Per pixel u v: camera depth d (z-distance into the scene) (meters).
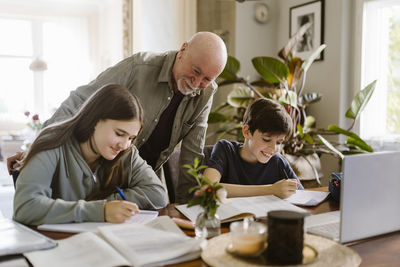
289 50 2.95
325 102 3.41
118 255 0.78
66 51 6.68
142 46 3.85
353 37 3.24
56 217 1.02
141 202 1.19
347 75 3.27
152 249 0.81
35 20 6.49
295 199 1.31
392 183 0.97
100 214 1.03
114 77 1.57
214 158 1.54
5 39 6.35
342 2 3.20
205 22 3.83
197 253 0.82
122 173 1.23
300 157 2.67
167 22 3.88
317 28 3.41
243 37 3.77
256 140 1.45
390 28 3.09
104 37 6.49
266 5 3.84
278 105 1.47
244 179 1.55
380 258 0.83
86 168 1.16
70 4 6.59
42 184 1.08
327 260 0.77
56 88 6.67
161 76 1.59
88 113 1.13
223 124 3.31
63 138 1.12
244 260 0.77
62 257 0.79
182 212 1.13
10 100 6.43
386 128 3.16
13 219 1.06
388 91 3.13
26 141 4.65
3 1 6.21
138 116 1.12
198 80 1.47
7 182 3.94
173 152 1.79
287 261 0.75
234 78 2.88
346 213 0.88
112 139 1.10
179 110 1.63
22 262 0.78
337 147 2.86
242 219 1.05
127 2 4.33
